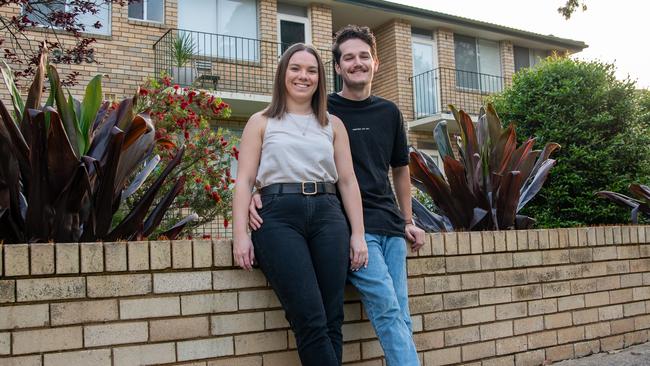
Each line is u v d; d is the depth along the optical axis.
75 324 2.40
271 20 13.52
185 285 2.63
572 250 4.14
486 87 16.52
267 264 2.51
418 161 4.43
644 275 4.55
